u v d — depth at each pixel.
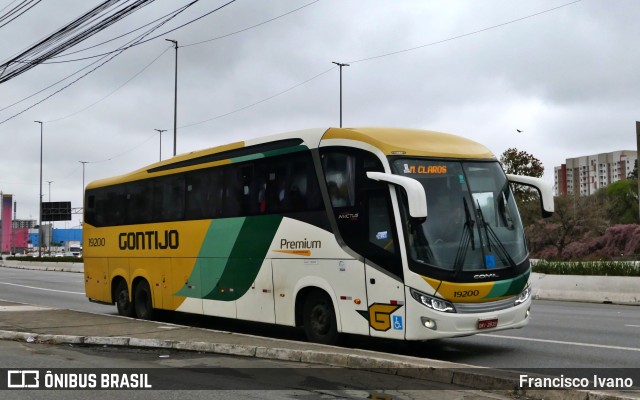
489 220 10.17
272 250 11.91
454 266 9.52
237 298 12.69
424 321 9.39
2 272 47.97
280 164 11.96
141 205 15.83
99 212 17.64
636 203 55.72
